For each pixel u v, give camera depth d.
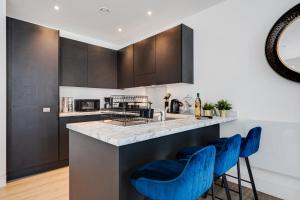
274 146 1.89
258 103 2.06
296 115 1.80
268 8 1.98
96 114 3.14
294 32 1.79
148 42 2.99
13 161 2.32
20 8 2.47
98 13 2.65
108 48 3.69
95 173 1.29
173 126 1.43
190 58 2.64
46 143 2.61
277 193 1.92
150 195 0.96
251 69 2.11
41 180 2.32
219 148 1.65
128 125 1.48
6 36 2.26
